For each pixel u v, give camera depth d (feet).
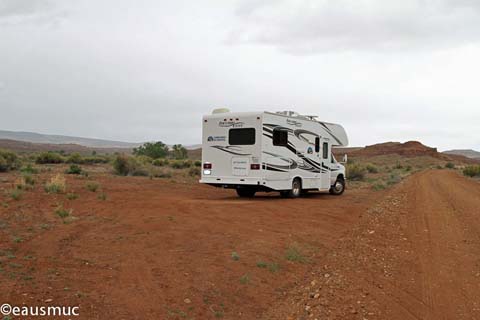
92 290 22.50
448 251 33.99
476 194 77.25
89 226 36.45
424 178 129.29
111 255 28.48
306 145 69.00
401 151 459.73
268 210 51.62
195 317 20.95
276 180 63.05
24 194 51.34
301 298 24.12
